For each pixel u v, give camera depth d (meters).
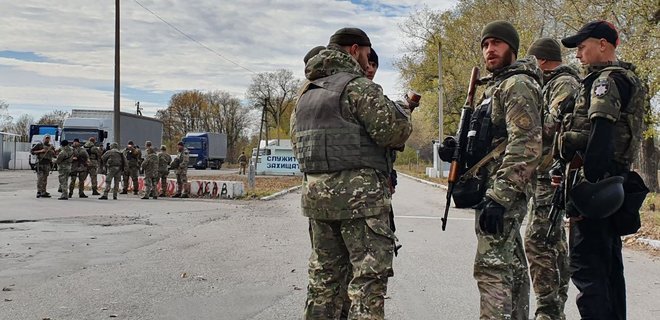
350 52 3.98
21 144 53.56
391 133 3.66
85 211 15.10
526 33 26.50
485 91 4.13
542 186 4.72
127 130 41.06
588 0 20.20
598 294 3.81
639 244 9.90
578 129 3.98
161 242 9.80
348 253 3.98
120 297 6.03
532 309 5.62
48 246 9.30
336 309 4.02
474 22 36.91
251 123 97.50
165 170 21.14
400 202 19.69
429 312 5.55
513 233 3.79
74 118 37.53
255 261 8.05
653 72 16.31
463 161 4.05
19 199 18.78
